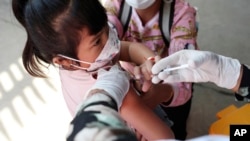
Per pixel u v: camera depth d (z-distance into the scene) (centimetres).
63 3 78
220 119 133
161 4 124
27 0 84
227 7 260
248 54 228
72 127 53
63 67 93
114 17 126
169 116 140
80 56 86
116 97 75
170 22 124
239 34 240
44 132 200
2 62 241
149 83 100
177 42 122
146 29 127
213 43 237
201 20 253
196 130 192
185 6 124
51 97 216
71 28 79
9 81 228
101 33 84
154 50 130
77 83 92
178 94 122
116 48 90
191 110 201
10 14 273
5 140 199
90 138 47
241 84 100
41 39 84
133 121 94
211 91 209
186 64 93
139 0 117
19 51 248
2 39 258
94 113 54
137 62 109
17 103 215
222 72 99
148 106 103
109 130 48
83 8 78
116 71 88
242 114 131
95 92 74
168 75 96
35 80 226
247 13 254
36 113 209
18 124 205
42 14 80
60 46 83
